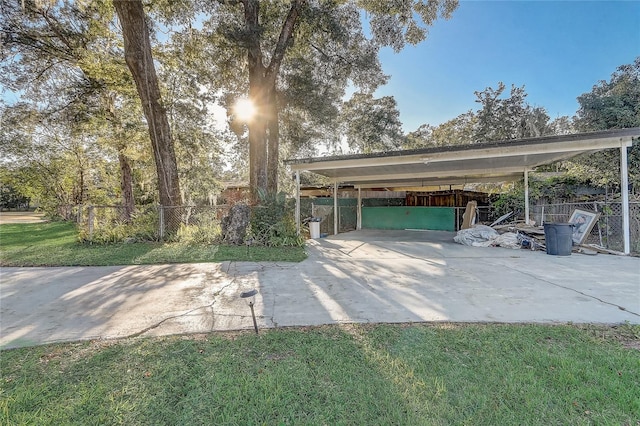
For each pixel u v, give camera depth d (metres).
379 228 16.98
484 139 19.45
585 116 10.32
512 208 11.91
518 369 2.32
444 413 1.85
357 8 11.98
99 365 2.45
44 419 1.84
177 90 13.61
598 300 3.93
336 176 13.70
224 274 5.64
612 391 2.03
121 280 5.20
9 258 6.96
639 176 8.90
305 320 3.39
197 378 2.26
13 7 10.59
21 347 2.78
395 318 3.41
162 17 11.14
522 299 4.02
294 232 9.49
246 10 10.05
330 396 2.03
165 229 9.56
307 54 13.45
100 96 13.37
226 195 21.69
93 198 19.33
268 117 11.05
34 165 20.30
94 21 11.34
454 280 5.07
